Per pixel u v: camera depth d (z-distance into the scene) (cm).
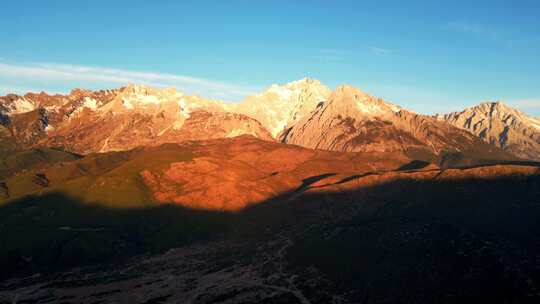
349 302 19150
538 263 19288
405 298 18588
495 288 17950
